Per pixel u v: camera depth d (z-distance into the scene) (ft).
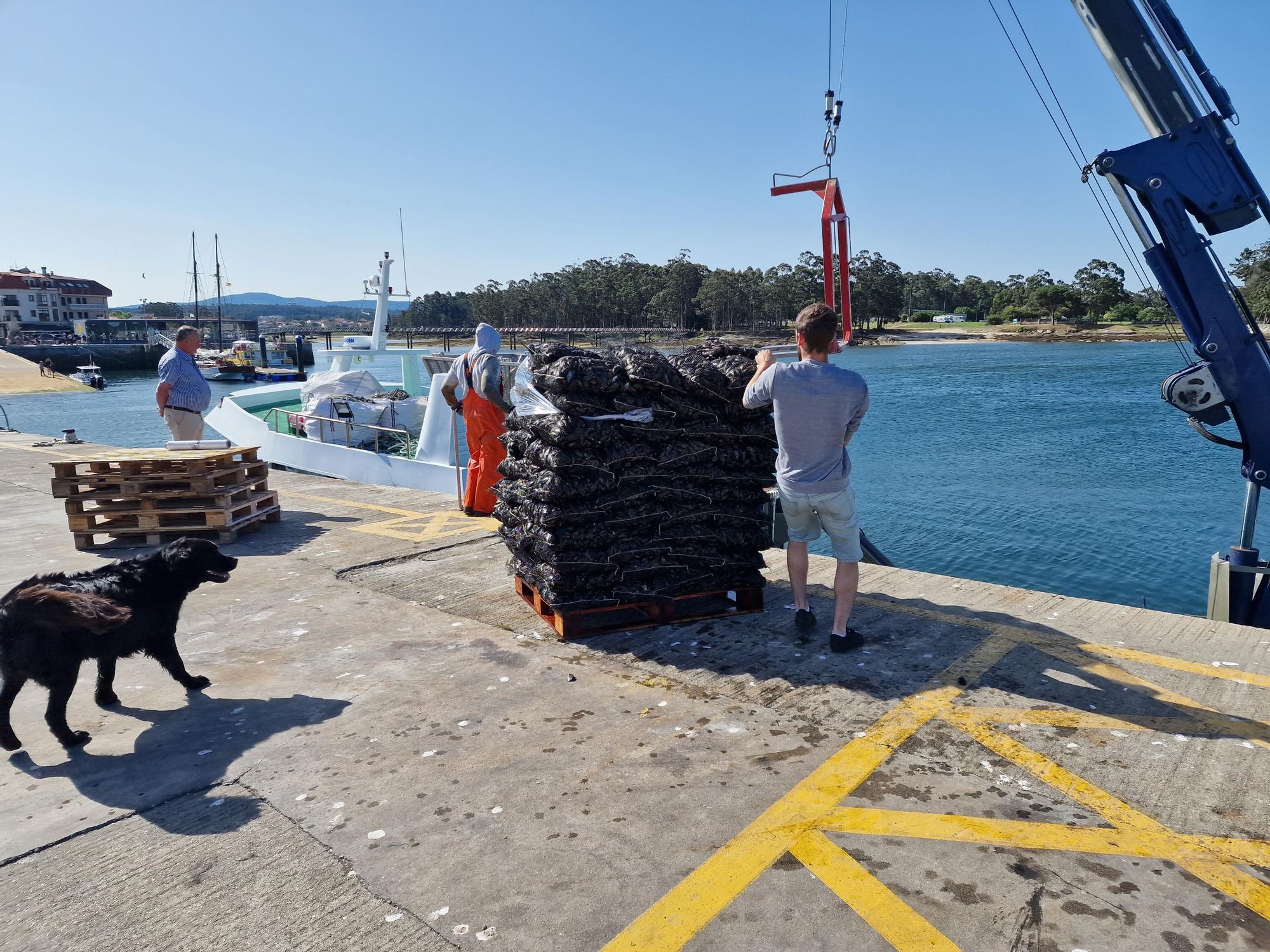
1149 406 145.28
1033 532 55.77
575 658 13.48
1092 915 7.10
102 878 7.85
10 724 11.08
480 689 12.28
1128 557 49.34
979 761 9.86
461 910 7.31
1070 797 9.04
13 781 9.84
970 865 7.82
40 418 146.72
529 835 8.46
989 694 11.78
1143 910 7.15
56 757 10.46
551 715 11.35
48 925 7.18
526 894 7.53
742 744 10.38
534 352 14.32
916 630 14.47
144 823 8.83
